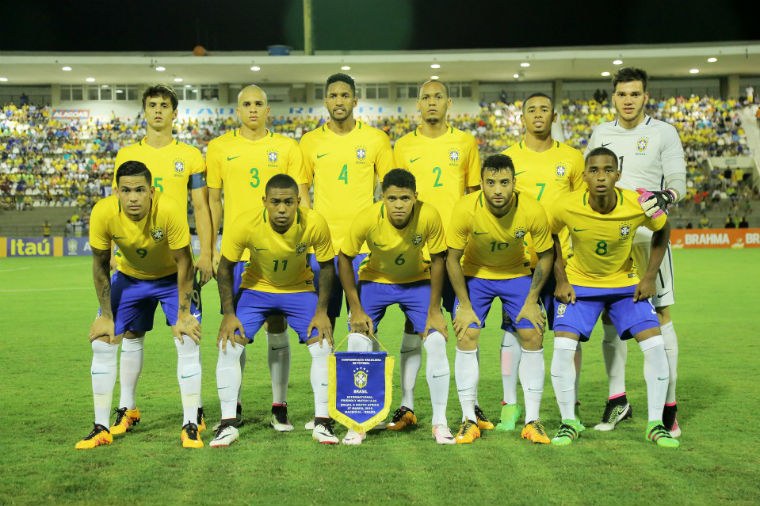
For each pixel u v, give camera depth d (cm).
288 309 539
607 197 496
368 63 3497
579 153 595
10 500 391
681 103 3916
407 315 554
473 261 559
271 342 560
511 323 562
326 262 532
